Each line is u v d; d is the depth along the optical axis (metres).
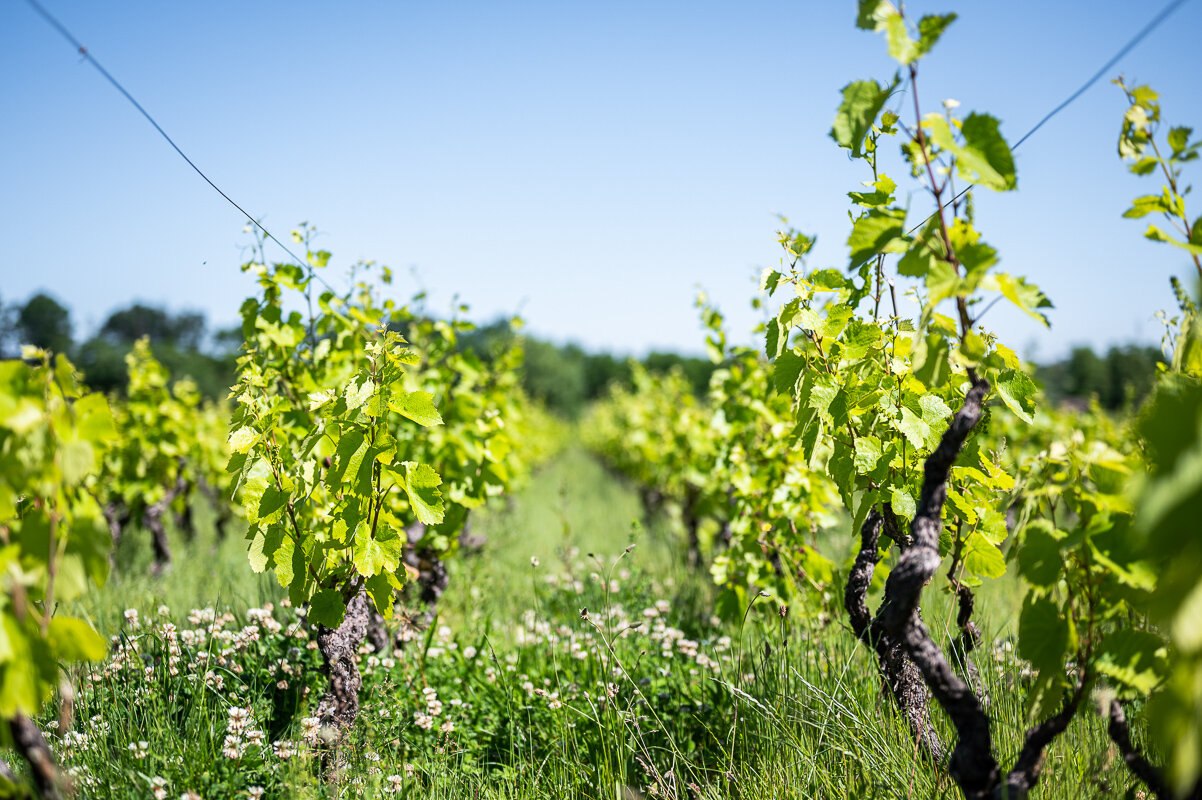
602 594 5.23
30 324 44.69
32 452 1.74
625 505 12.00
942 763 2.43
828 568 4.11
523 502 12.20
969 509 2.65
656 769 2.73
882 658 2.84
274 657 3.43
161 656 3.16
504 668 3.75
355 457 2.78
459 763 3.06
